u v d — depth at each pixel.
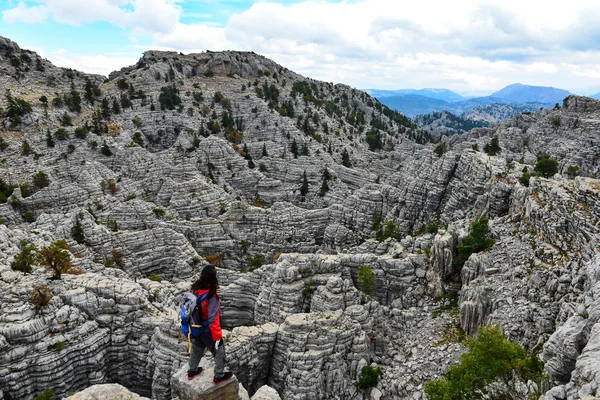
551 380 31.23
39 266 59.84
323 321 51.31
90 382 50.53
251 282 68.56
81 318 51.19
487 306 50.19
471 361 33.72
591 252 43.00
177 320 52.44
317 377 48.25
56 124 160.50
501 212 70.94
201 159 147.75
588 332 29.86
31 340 46.81
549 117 171.25
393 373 50.22
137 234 85.81
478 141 168.75
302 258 63.47
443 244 60.47
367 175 155.25
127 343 53.22
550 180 61.44
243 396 21.30
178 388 18.92
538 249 51.06
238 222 105.62
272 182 143.38
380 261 63.91
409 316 58.25
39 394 45.00
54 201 109.19
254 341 51.19
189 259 85.38
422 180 103.19
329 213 113.25
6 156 134.00
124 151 142.75
